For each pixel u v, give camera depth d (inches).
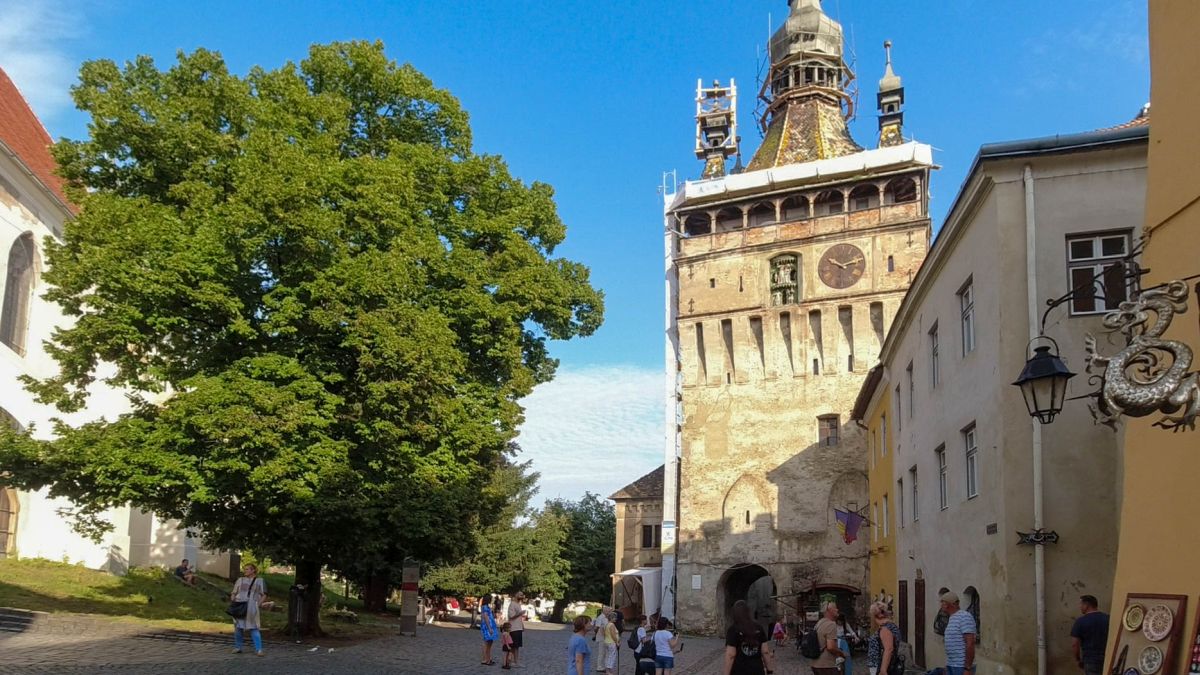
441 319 902.4
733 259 2438.5
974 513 761.6
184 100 920.3
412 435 911.0
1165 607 385.1
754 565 2241.6
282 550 976.3
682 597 2294.5
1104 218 671.8
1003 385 672.4
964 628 533.6
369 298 880.3
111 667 647.1
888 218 2294.5
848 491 2208.4
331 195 909.8
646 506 3201.3
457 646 1206.3
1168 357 347.6
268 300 872.3
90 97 900.0
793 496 2247.8
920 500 1063.6
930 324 972.6
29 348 1310.3
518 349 1021.8
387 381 868.0
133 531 1642.5
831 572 2167.8
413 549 1124.5
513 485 2295.8
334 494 886.4
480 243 1071.6
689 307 2464.3
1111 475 640.4
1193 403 313.7
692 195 2522.1
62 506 1334.9
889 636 520.4
